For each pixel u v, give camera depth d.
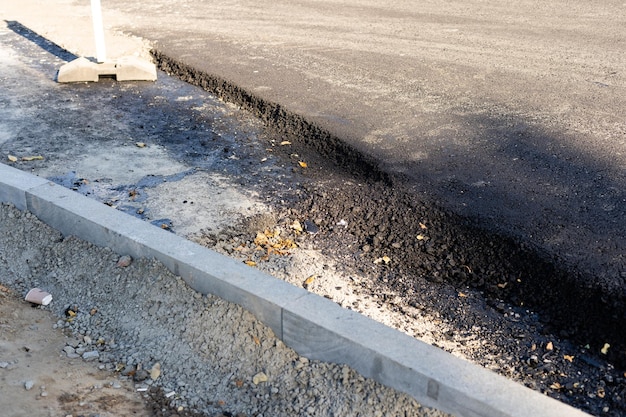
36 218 5.16
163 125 7.29
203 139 6.98
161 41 9.89
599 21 11.14
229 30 10.54
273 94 7.85
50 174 6.14
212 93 8.25
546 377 4.09
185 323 4.16
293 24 10.94
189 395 3.83
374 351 3.56
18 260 4.96
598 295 4.52
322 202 5.83
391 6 12.12
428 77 8.57
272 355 3.92
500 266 5.00
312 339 3.81
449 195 5.75
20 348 4.07
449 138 6.83
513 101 7.80
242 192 5.94
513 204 5.61
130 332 4.25
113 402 3.73
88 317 4.41
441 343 4.35
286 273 4.89
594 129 7.05
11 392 3.68
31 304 4.55
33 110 7.54
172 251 4.39
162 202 5.71
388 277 4.97
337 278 4.91
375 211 5.66
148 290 4.38
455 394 3.34
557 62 9.16
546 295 4.70
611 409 3.85
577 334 4.41
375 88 8.16
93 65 8.42
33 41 9.86
